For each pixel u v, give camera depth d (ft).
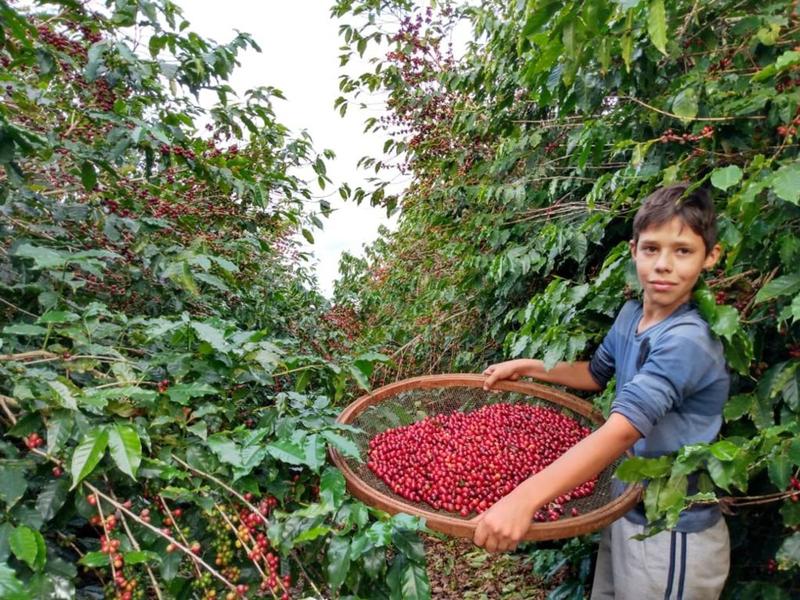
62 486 3.59
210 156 8.21
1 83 6.14
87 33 6.84
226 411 4.74
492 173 10.07
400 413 6.74
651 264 4.45
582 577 7.39
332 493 3.86
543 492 3.74
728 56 5.74
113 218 6.55
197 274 6.57
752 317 5.06
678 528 4.51
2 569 2.71
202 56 7.18
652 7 4.22
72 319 4.47
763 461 3.84
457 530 3.74
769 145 5.19
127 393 3.90
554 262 9.16
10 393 4.23
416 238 14.82
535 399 7.29
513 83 9.35
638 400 3.97
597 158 6.82
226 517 3.76
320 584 4.22
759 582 5.05
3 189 5.80
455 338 12.50
